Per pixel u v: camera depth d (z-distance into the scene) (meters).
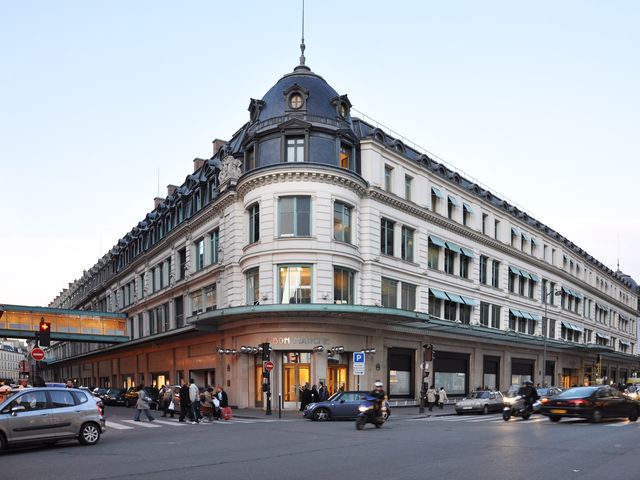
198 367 40.84
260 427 21.11
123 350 58.38
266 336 32.12
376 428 20.31
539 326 56.16
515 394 31.52
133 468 11.51
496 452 13.32
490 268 48.25
